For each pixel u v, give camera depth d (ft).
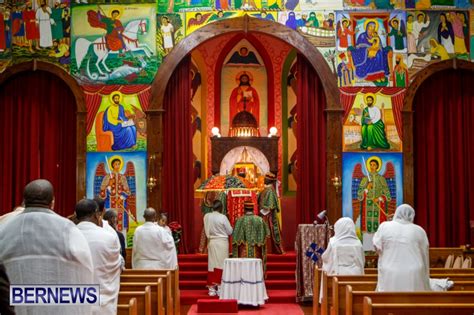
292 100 81.10
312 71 65.82
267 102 81.61
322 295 40.65
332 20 65.21
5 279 14.70
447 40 64.80
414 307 27.86
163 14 65.46
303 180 65.21
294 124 80.84
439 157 64.69
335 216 63.87
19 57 65.05
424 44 64.80
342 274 42.63
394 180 64.23
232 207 69.62
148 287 32.96
